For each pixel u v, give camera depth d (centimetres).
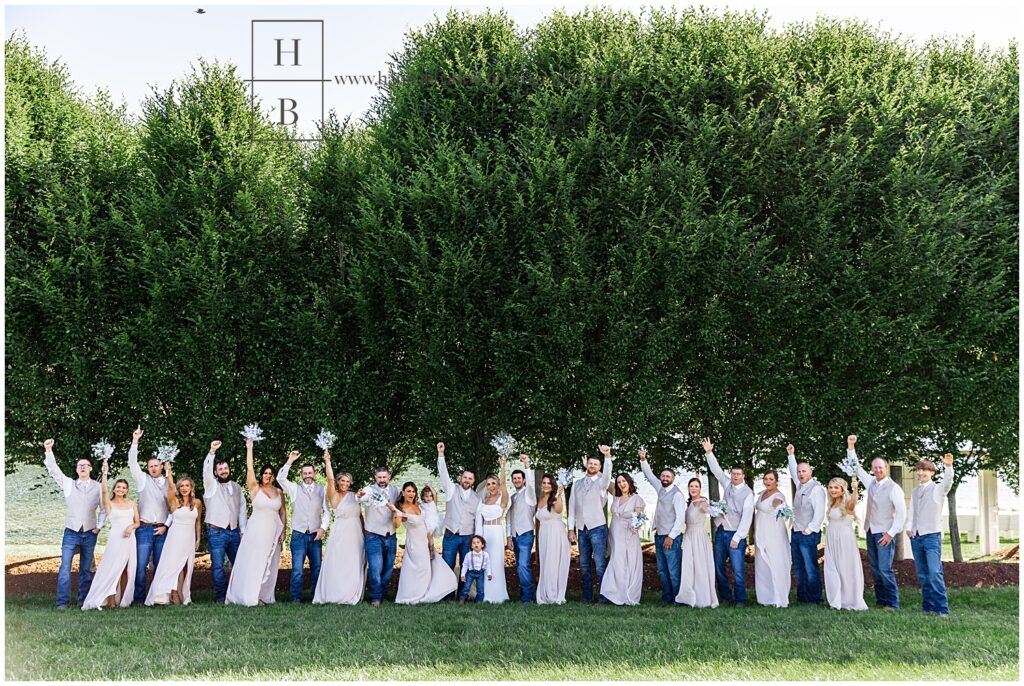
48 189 1259
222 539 1118
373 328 1237
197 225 1250
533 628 891
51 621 926
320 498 1134
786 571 1067
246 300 1229
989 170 1268
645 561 1423
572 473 1129
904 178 1202
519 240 1213
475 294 1206
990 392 1222
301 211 1321
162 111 1329
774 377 1221
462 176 1235
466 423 1211
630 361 1209
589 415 1181
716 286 1205
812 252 1227
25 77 1358
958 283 1223
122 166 1312
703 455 1288
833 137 1235
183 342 1187
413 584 1088
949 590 1156
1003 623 923
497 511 1120
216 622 918
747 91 1316
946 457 989
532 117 1269
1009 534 1917
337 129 1380
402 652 797
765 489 1089
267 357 1238
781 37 1395
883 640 838
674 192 1201
